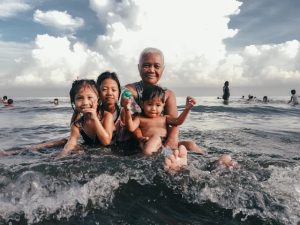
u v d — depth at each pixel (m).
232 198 0.83
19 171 0.94
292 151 1.42
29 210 0.75
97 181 0.90
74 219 0.73
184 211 0.78
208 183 0.91
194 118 3.10
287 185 0.90
